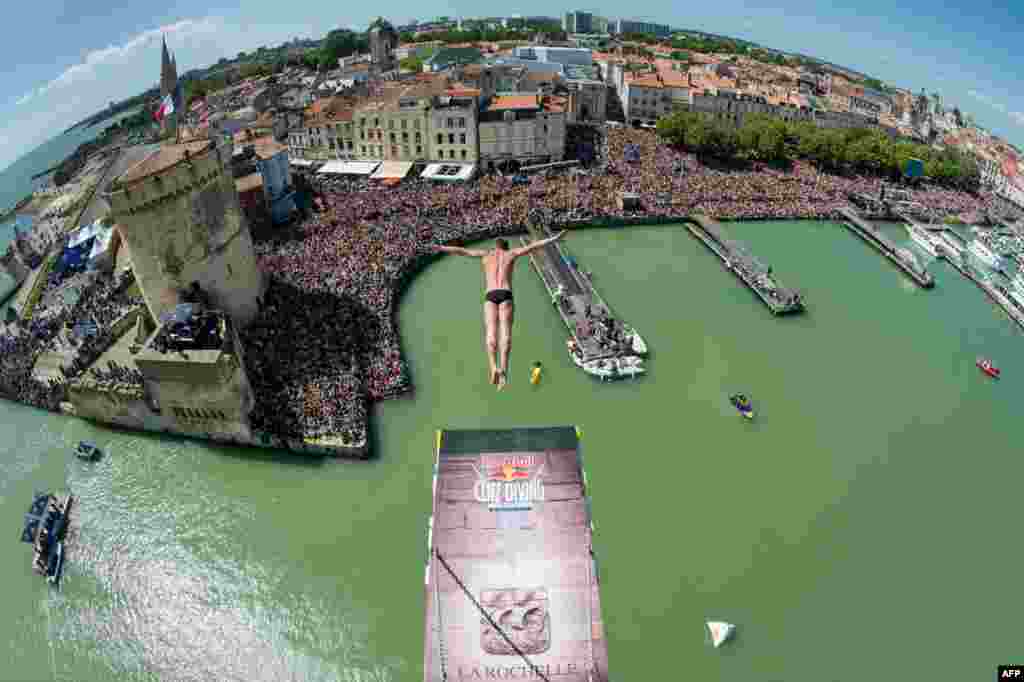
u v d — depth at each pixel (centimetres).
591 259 11950
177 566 6044
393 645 5334
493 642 2280
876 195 15988
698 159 16575
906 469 7212
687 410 7950
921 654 5288
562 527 2400
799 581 5841
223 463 7112
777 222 14350
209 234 8219
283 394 7500
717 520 6419
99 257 11338
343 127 15150
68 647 5512
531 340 9200
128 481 6956
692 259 12200
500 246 2138
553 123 14862
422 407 7775
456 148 14775
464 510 2423
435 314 9750
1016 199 17925
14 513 6731
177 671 5306
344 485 6762
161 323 7412
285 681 5181
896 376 8900
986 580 5947
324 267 10188
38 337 9425
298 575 5872
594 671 2244
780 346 9456
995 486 7044
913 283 12019
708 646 5269
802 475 7044
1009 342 10088
